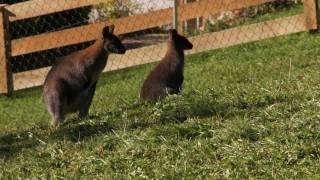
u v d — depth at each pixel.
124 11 21.77
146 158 9.12
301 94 11.19
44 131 11.77
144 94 13.59
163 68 13.77
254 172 8.12
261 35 18.75
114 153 9.47
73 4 18.62
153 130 10.08
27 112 16.47
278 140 8.92
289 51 17.48
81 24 20.77
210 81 15.76
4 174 9.31
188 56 18.75
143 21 18.56
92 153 9.60
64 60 13.09
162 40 22.06
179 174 8.34
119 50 13.22
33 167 9.48
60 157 9.72
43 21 20.36
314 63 15.66
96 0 18.69
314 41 17.91
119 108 12.79
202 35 18.77
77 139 10.68
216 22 22.12
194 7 18.62
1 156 10.46
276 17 21.20
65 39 18.69
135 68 19.06
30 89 19.08
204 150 9.02
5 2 20.30
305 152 8.41
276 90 11.79
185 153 9.02
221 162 8.52
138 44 21.97
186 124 10.29
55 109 12.73
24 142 11.12
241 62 17.31
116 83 17.72
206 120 10.38
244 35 18.77
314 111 9.98
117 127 10.92
